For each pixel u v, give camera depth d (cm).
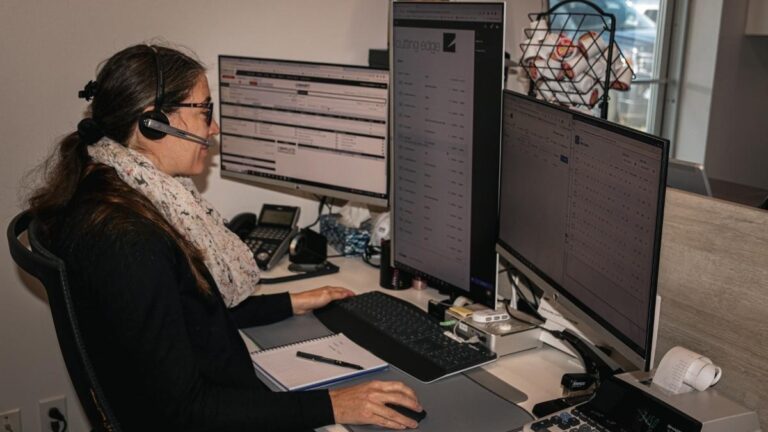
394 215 189
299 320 172
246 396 121
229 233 162
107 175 124
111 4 201
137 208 118
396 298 181
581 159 126
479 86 159
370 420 123
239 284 157
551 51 193
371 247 214
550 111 136
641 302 110
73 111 203
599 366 139
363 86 192
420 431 123
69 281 110
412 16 170
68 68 199
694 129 350
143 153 132
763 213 118
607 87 185
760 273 119
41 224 121
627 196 111
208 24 215
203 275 129
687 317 132
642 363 110
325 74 197
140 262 110
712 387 127
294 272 205
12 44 191
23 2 190
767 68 358
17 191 199
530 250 150
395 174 185
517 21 268
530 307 169
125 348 110
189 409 114
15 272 204
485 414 129
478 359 149
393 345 155
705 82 342
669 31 342
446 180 172
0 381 210
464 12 158
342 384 140
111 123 128
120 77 127
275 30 225
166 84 129
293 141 208
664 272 136
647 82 342
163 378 111
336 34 235
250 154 217
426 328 163
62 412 220
